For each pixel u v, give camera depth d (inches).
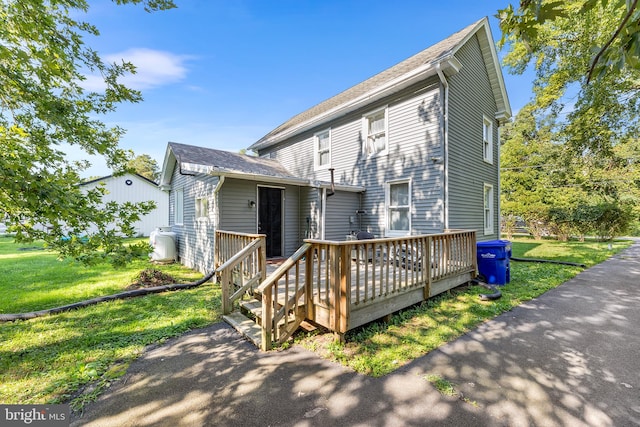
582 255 389.7
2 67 116.7
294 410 86.5
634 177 551.5
